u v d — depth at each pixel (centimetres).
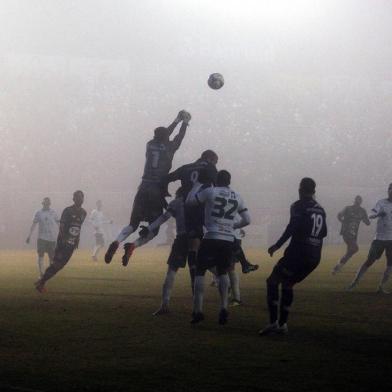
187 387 864
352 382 891
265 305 1634
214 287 2036
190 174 1452
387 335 1234
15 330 1274
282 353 1074
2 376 920
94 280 2291
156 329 1291
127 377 916
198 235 1449
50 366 981
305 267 1230
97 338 1195
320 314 1496
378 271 2756
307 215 1217
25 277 2403
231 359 1031
